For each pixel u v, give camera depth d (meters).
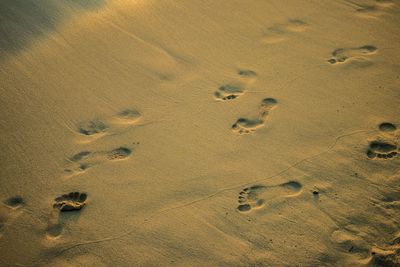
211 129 2.38
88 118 2.43
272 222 1.92
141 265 1.79
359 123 2.39
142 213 1.98
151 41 2.97
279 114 2.46
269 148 2.27
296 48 2.97
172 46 2.95
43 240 1.88
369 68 2.78
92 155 2.24
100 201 2.03
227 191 2.06
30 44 2.80
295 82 2.68
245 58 2.87
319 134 2.33
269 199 2.02
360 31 3.15
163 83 2.67
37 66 2.70
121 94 2.58
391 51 2.94
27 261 1.80
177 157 2.23
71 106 2.49
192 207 2.00
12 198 2.03
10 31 2.85
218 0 3.43
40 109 2.46
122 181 2.12
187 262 1.79
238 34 3.09
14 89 2.55
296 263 1.77
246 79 2.70
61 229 1.92
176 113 2.47
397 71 2.75
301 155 2.22
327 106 2.51
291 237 1.86
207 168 2.17
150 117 2.45
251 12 3.32
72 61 2.76
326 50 2.96
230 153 2.25
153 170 2.17
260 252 1.82
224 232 1.89
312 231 1.88
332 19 3.28
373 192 2.02
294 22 3.23
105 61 2.79
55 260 1.81
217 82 2.68
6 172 2.14
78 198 2.04
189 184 2.10
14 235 1.89
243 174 2.14
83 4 3.13
